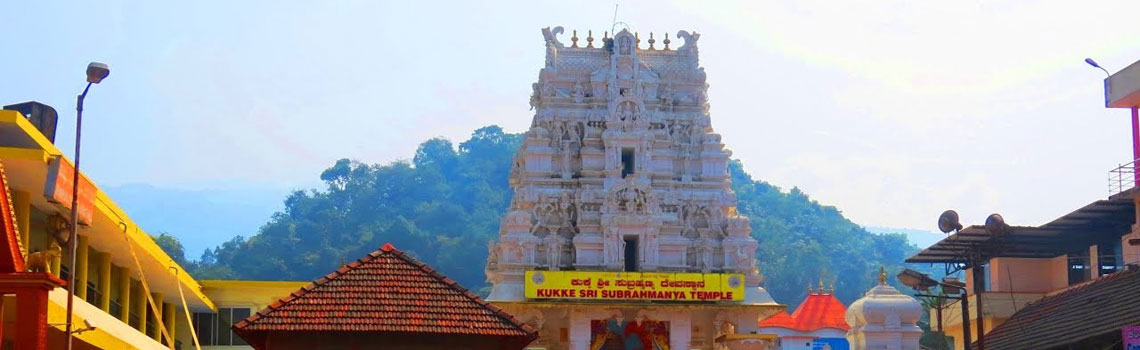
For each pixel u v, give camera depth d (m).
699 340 88.38
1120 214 65.25
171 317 73.25
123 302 62.66
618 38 93.00
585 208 90.50
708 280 87.50
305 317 41.97
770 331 117.00
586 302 85.75
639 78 92.50
